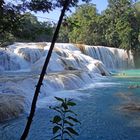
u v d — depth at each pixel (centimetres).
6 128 1420
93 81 3184
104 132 1394
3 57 3406
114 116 1672
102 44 6150
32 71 3250
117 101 2091
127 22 5794
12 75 2667
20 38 715
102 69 3897
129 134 1365
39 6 656
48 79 2409
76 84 2686
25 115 1642
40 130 1395
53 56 3622
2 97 1723
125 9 5997
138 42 5609
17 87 1991
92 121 1566
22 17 679
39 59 3575
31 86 2153
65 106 525
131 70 4947
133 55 5547
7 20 668
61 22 564
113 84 3003
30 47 3756
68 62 3650
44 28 696
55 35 559
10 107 1609
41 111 1739
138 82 3159
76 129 1429
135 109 1830
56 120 526
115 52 5278
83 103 2020
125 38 5588
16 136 1311
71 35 6412
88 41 6175
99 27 6141
